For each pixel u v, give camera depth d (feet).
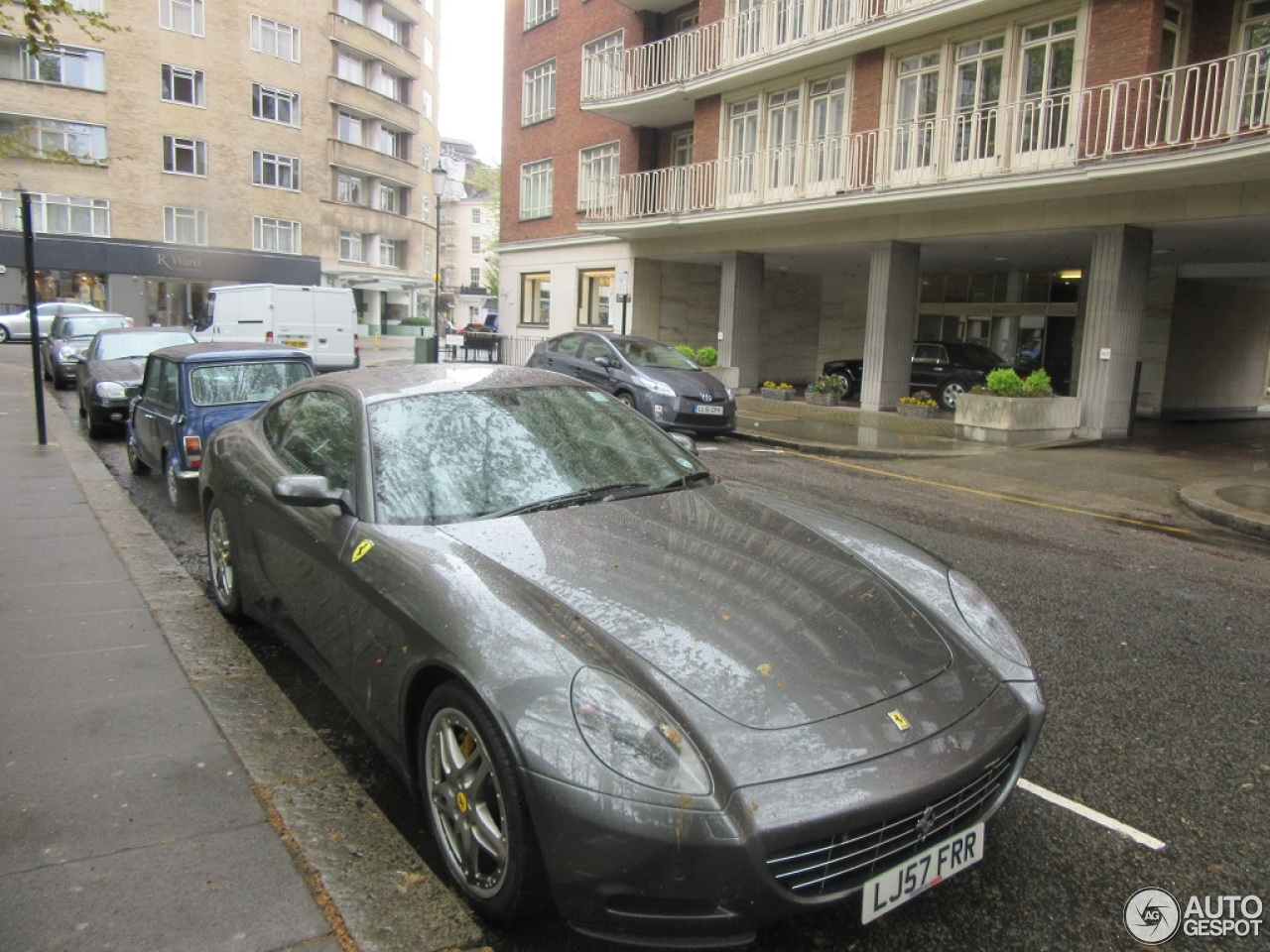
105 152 123.13
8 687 12.18
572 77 87.10
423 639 8.58
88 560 18.43
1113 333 46.83
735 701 7.50
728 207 65.57
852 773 7.21
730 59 66.54
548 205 91.30
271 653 14.35
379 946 7.50
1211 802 10.51
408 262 171.83
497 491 10.98
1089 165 42.70
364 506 10.56
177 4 127.44
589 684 7.37
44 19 23.52
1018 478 36.73
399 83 168.45
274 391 25.58
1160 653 15.56
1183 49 46.16
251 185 137.18
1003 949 7.99
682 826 6.70
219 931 7.52
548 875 7.10
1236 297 70.28
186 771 10.13
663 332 81.05
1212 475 37.65
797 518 11.76
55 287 121.39
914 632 9.03
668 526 10.55
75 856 8.45
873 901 7.27
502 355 95.81
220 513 15.31
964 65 52.37
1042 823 9.97
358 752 11.37
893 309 58.23
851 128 58.85
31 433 35.65
